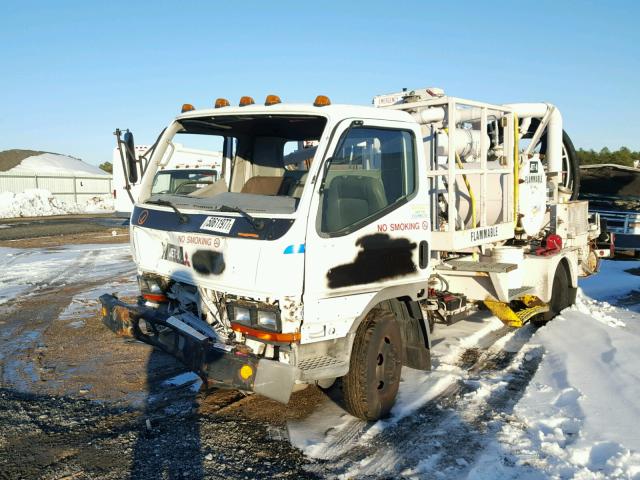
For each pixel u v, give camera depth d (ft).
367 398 15.84
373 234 15.34
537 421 16.37
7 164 188.55
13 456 14.42
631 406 16.67
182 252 15.80
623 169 62.64
